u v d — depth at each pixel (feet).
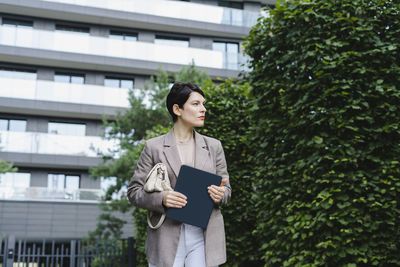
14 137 63.72
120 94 69.51
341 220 10.84
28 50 66.44
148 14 72.90
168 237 6.70
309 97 12.82
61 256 25.85
